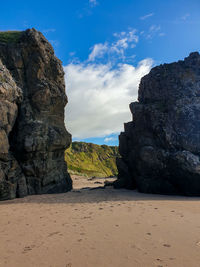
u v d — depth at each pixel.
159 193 18.67
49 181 18.62
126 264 4.37
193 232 6.46
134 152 23.38
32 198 15.19
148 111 21.81
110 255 4.84
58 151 20.53
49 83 20.47
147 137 21.62
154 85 23.61
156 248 5.22
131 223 7.58
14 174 15.72
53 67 21.33
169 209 10.26
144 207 10.88
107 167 139.25
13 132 17.66
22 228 7.20
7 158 15.50
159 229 6.80
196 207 10.90
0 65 17.09
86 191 21.50
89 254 4.92
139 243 5.58
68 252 5.06
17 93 17.36
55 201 13.84
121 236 6.16
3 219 8.55
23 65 19.48
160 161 19.20
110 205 11.79
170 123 20.03
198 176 16.48
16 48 19.47
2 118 15.44
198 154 18.27
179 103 20.38
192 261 4.47
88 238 6.05
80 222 7.92
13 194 15.02
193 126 19.12
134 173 23.23
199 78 21.64
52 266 4.35
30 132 17.30
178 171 17.66
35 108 18.97
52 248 5.33
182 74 22.05
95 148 161.25
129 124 26.34
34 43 19.55
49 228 7.16
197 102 20.17
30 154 17.16
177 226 7.12
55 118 21.05
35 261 4.59
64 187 20.56
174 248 5.20
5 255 4.95
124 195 17.52
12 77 18.38
